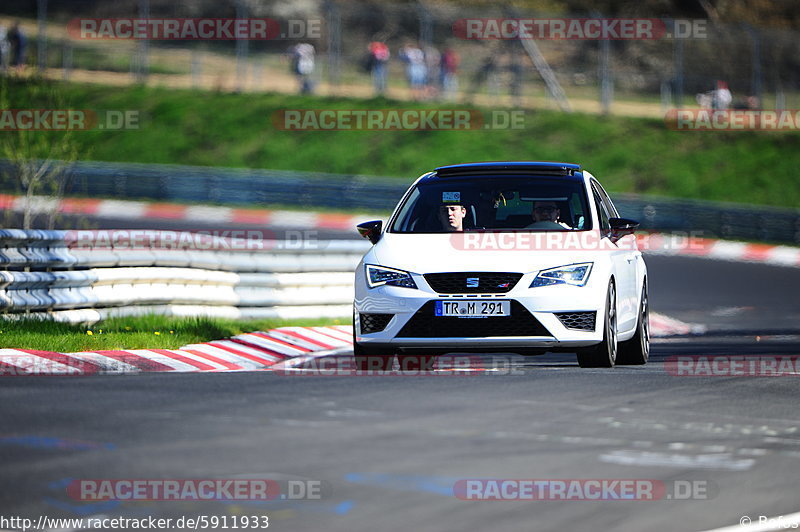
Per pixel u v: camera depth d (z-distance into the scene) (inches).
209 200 4943.4
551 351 1424.7
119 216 4429.1
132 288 1892.2
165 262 1963.6
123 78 6254.9
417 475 803.4
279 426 970.7
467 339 1365.7
